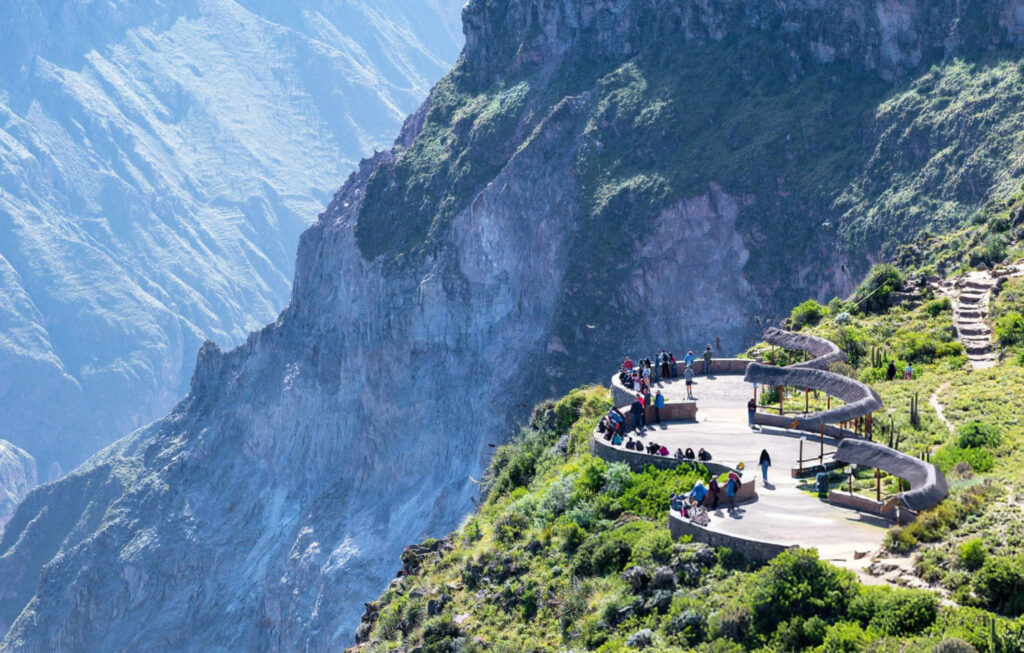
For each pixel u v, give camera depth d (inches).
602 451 2193.7
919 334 2839.6
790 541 1692.9
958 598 1477.6
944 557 1551.4
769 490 1908.2
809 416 2032.5
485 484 2945.4
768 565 1600.6
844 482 1910.7
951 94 6815.9
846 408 2034.9
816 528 1737.2
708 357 2719.0
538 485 2440.9
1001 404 2214.6
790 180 7283.5
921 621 1444.4
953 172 6427.2
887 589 1508.4
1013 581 1455.5
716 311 7224.4
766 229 7214.6
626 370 2706.7
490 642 1870.1
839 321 3134.8
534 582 1947.6
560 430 2751.0
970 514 1649.9
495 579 2048.5
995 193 5994.1
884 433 2149.4
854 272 6624.0
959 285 3174.2
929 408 2289.6
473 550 2268.7
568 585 1891.0
